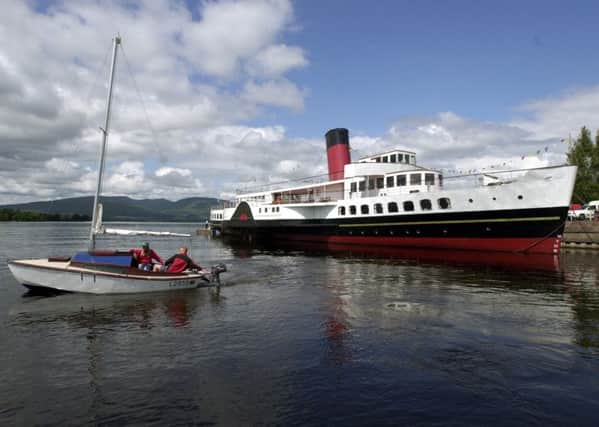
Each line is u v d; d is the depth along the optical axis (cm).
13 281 1553
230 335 867
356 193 3344
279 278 1681
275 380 636
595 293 1330
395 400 571
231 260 2428
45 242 4453
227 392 595
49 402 562
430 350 775
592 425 506
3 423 505
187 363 705
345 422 512
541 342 823
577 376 653
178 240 5269
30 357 732
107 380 635
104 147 1471
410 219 2862
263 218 4125
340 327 931
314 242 3684
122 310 1092
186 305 1158
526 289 1401
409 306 1146
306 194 3909
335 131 3688
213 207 6612
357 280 1617
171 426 500
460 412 538
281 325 947
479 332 891
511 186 2405
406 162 3578
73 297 1250
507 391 600
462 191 2592
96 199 1434
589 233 3091
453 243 2661
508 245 2453
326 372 668
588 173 4419
